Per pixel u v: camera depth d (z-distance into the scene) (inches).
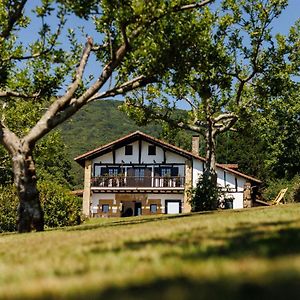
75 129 5221.5
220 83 1027.3
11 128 1116.5
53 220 1211.2
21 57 688.4
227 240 260.2
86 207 2107.5
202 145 3184.1
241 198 2094.0
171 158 2102.6
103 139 5088.6
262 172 2829.7
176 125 1168.2
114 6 615.8
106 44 714.2
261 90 1090.1
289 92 1138.7
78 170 3895.2
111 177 2113.7
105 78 649.0
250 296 118.5
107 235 393.7
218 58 976.3
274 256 189.0
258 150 2920.8
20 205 620.4
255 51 1059.9
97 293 135.6
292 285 129.6
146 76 692.1
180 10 655.1
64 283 159.6
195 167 2086.6
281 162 1654.8
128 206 2156.7
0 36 665.6
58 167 2888.8
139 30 640.4
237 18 1053.8
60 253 278.4
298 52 1074.7
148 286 141.6
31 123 1121.4
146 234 354.3
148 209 2124.8
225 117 1143.6
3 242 455.5
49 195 1216.8
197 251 221.1
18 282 175.3
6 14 674.8
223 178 2116.1
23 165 621.3
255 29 1053.2
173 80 724.0
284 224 345.7
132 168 2117.4
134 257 220.8
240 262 178.1
